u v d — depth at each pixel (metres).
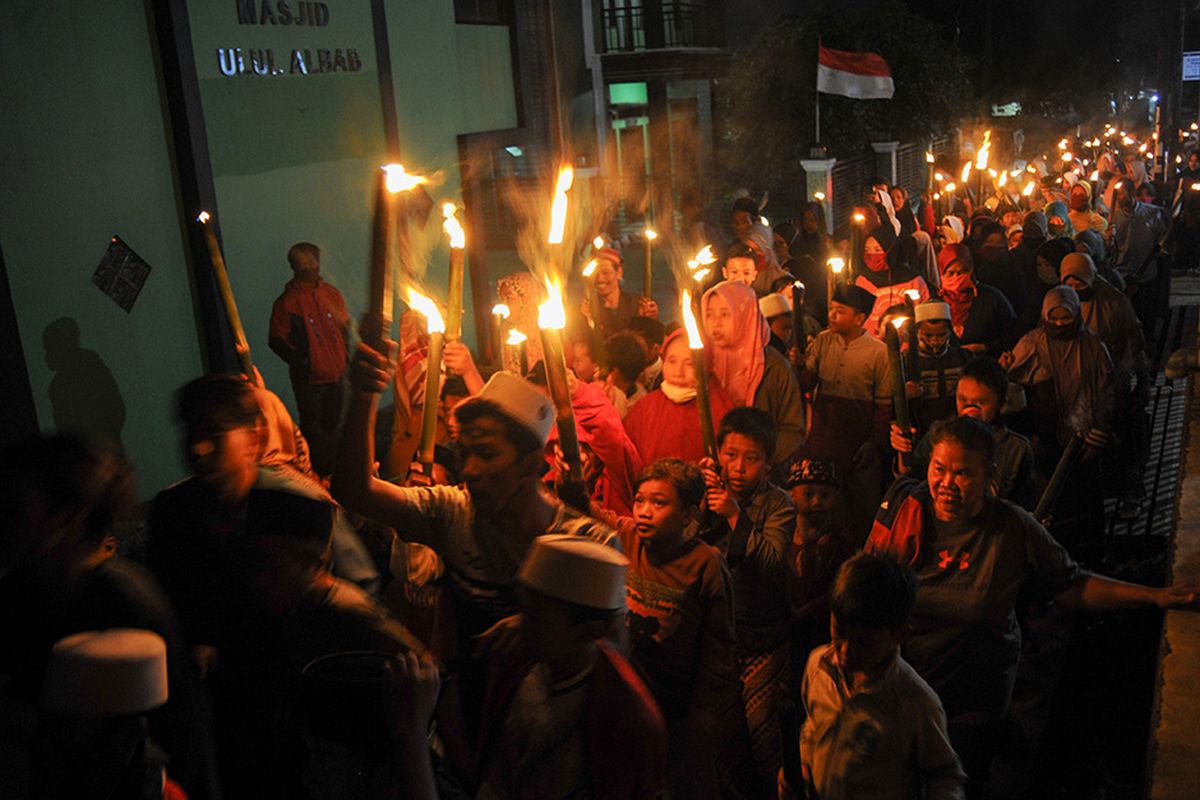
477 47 13.70
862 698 3.29
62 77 8.45
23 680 2.94
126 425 8.95
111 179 8.84
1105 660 5.47
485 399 2.99
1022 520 3.99
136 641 2.23
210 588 3.28
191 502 3.47
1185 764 3.04
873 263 9.29
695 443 5.20
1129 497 7.17
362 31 11.52
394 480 4.96
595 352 6.60
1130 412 7.23
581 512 3.18
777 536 4.22
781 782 4.04
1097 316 7.36
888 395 6.20
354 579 3.50
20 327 8.12
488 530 3.08
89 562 2.98
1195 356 6.64
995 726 4.15
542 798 2.55
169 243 9.34
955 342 6.41
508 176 20.58
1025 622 4.47
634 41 28.09
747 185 26.59
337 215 11.27
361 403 2.87
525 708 2.54
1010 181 21.30
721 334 5.35
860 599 3.18
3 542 2.92
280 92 10.50
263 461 3.87
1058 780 4.59
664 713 3.62
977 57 36.03
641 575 3.63
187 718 2.89
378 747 2.62
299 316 8.97
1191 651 3.56
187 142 9.32
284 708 3.04
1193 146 32.19
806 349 6.64
